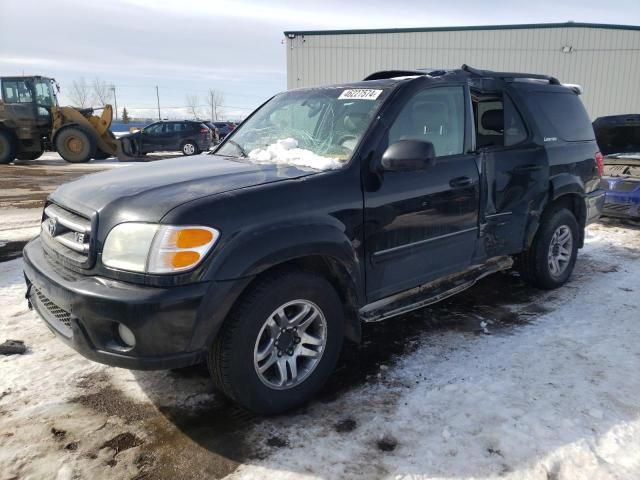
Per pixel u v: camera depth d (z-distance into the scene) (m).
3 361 3.26
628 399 2.81
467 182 3.54
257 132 3.82
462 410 2.73
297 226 2.58
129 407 2.79
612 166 7.25
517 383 2.99
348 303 2.95
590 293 4.54
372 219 2.98
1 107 17.53
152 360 2.30
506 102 4.07
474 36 21.30
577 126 4.71
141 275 2.29
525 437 2.49
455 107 3.59
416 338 3.64
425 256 3.37
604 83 21.44
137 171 3.16
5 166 17.30
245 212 2.46
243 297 2.49
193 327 2.31
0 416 2.68
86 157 18.27
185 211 2.34
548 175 4.24
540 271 4.43
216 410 2.78
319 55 21.94
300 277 2.64
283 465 2.33
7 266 5.28
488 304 4.30
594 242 6.39
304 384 2.77
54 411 2.74
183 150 21.17
